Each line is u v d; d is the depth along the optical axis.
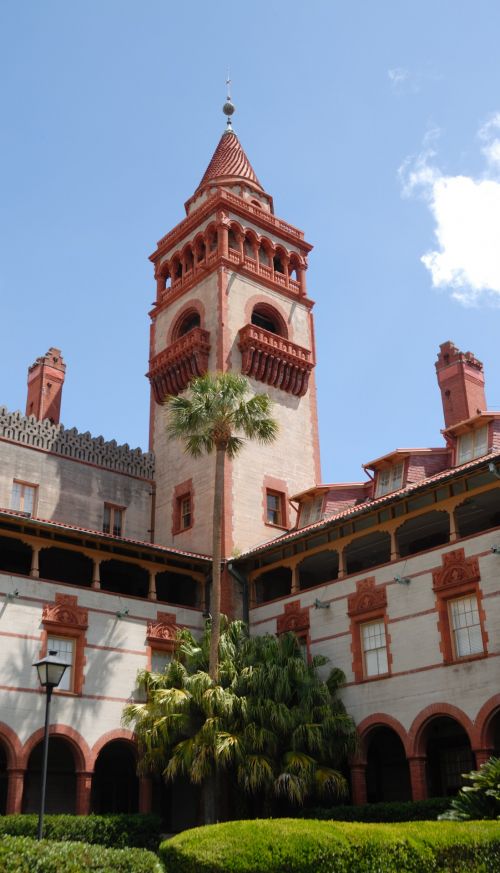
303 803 32.25
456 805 23.73
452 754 34.69
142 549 36.59
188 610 37.91
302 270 52.19
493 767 23.98
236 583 39.94
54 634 33.31
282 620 37.25
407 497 32.59
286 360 47.53
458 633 30.36
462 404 41.34
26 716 31.19
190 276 49.41
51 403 46.41
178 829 37.72
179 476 45.38
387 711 31.52
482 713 28.31
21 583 32.97
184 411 35.44
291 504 45.28
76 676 33.22
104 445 45.25
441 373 42.88
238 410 35.03
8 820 28.28
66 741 32.47
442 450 39.06
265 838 16.78
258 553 38.53
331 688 33.38
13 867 14.49
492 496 32.28
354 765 31.89
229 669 32.72
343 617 34.53
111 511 44.47
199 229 50.25
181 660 35.25
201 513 43.03
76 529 34.16
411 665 31.20
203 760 30.00
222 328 45.75
